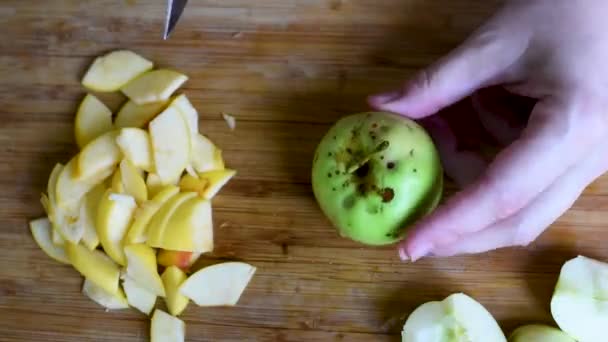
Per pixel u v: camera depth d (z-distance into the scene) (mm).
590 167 357
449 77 346
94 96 426
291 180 414
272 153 417
